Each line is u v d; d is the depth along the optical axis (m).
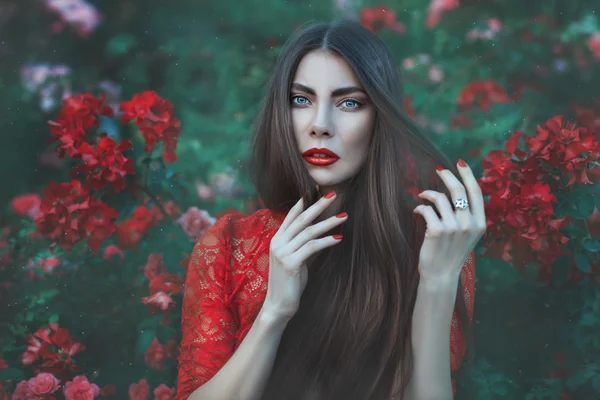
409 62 3.47
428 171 2.16
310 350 1.98
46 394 2.75
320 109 1.93
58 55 4.06
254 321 1.96
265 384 1.89
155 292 2.70
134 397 2.75
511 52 3.59
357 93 1.95
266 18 4.03
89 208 2.70
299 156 1.98
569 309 2.76
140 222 2.73
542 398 2.74
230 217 2.24
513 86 3.56
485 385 2.73
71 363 2.77
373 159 2.00
